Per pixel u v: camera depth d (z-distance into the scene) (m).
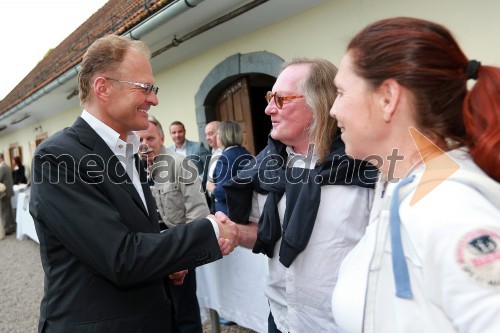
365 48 0.76
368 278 0.73
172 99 6.23
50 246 1.25
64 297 1.24
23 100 8.57
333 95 1.33
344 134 0.84
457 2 2.82
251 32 4.60
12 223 8.00
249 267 2.09
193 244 1.27
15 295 4.31
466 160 0.69
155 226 1.58
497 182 0.64
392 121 0.75
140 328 1.30
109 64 1.36
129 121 1.43
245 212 1.58
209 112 5.56
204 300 2.49
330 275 1.33
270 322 1.66
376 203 0.96
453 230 0.59
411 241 0.65
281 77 1.41
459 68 0.71
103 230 1.16
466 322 0.57
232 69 4.89
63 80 6.42
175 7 3.87
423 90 0.70
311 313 1.37
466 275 0.57
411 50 0.70
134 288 1.30
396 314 0.67
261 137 6.25
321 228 1.33
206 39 4.90
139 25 4.53
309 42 3.95
